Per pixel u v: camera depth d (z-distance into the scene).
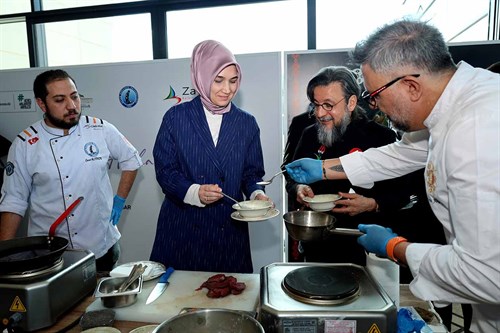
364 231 1.11
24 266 1.00
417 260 0.90
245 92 2.70
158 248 1.66
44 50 3.44
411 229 1.81
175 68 2.79
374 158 1.49
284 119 2.70
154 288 1.17
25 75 2.98
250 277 1.25
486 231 0.74
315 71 2.61
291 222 1.27
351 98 1.67
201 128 1.59
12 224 1.77
